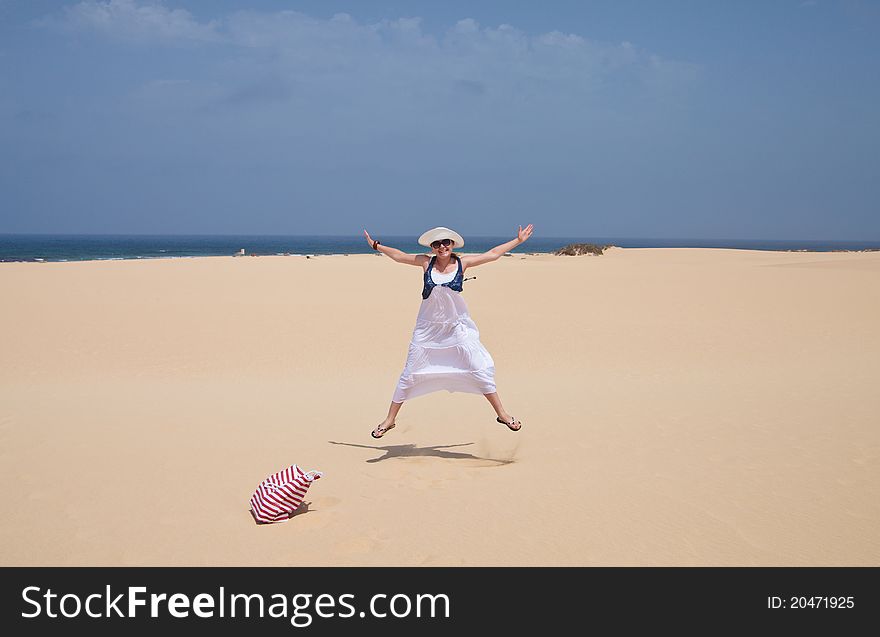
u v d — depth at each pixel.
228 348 14.49
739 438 7.50
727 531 4.89
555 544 4.71
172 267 35.44
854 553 4.56
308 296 23.14
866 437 7.45
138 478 6.18
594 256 55.03
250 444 7.45
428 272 6.88
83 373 12.27
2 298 21.17
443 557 4.53
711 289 25.52
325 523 5.10
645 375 12.02
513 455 7.04
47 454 6.97
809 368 12.39
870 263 37.19
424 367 6.91
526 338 15.73
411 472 6.38
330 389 11.01
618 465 6.52
